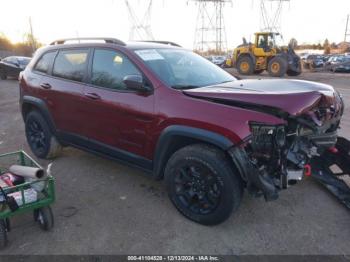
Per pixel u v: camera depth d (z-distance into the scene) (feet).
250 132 9.16
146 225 10.66
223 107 9.66
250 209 11.55
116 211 11.50
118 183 13.64
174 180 10.85
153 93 11.00
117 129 12.17
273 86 10.63
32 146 16.55
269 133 9.12
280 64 64.18
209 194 10.19
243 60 70.38
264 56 67.82
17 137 20.57
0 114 28.48
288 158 9.69
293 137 9.97
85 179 14.03
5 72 59.00
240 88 10.53
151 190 13.00
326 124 10.75
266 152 9.34
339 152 12.69
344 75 71.15
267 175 9.52
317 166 13.16
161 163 11.18
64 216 11.21
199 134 9.75
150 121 10.98
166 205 11.85
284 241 9.85
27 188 9.77
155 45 13.38
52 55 15.08
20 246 9.68
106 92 12.31
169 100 10.58
